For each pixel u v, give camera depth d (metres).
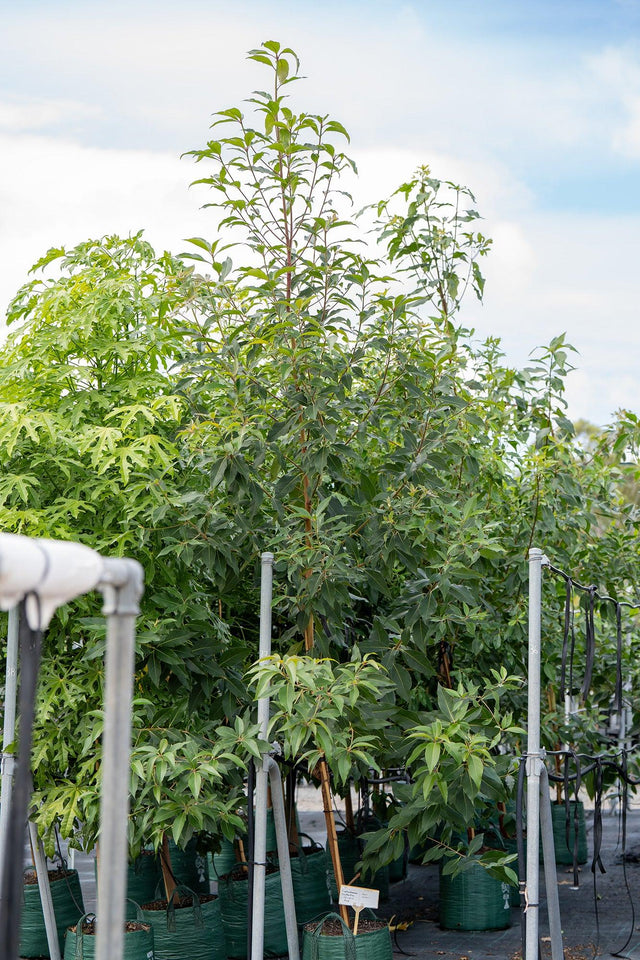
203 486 5.26
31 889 5.72
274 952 5.57
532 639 4.34
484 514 5.73
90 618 4.82
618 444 6.10
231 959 5.62
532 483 5.67
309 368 4.78
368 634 6.03
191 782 4.26
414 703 5.83
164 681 5.25
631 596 6.80
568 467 5.62
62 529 4.83
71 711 5.11
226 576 5.26
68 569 1.41
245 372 4.88
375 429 5.43
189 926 5.18
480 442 5.68
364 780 5.74
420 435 5.14
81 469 5.13
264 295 4.98
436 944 5.72
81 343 5.25
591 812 9.66
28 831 5.32
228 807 4.64
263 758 4.71
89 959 4.90
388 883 6.90
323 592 4.76
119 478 5.05
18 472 5.12
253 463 4.86
